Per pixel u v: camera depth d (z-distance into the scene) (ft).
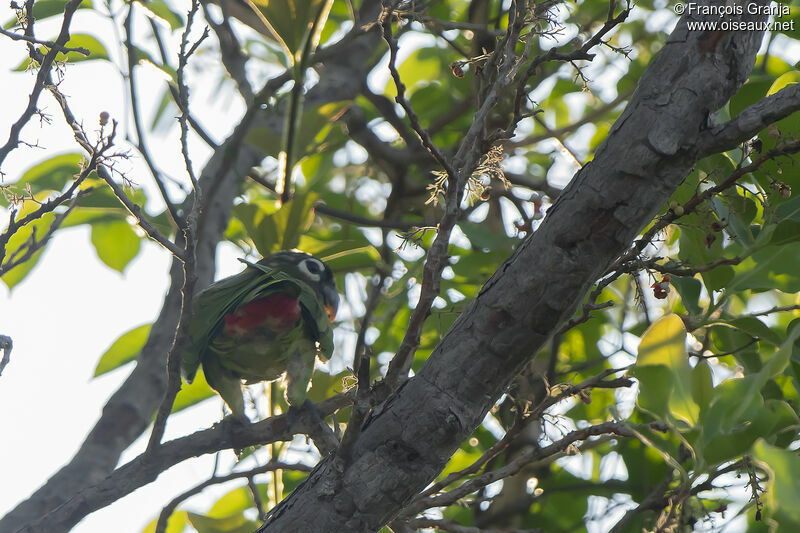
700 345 24.48
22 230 29.25
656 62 15.74
